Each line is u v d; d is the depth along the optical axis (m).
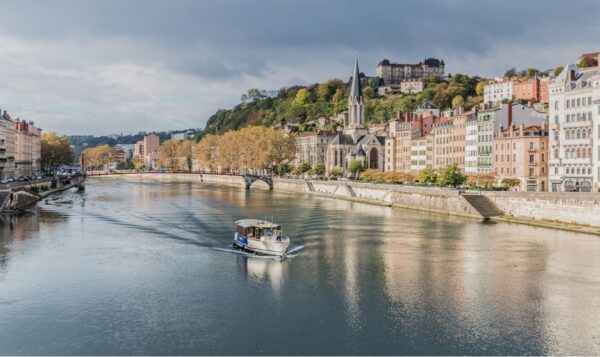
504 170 197.88
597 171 152.38
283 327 68.62
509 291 81.81
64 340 65.19
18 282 86.06
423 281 86.94
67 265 96.38
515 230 131.62
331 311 73.88
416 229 134.12
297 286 84.56
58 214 160.75
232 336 66.06
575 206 131.38
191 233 128.00
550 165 172.38
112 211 170.50
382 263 98.06
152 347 63.38
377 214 165.62
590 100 158.25
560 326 69.00
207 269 94.31
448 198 164.50
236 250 108.94
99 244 114.25
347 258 101.94
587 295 80.00
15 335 66.56
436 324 69.50
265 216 159.88
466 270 93.12
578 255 102.94
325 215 163.25
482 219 152.25
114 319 71.31
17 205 177.00
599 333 67.06
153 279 88.19
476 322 70.12
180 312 73.62
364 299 78.44
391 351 62.31
